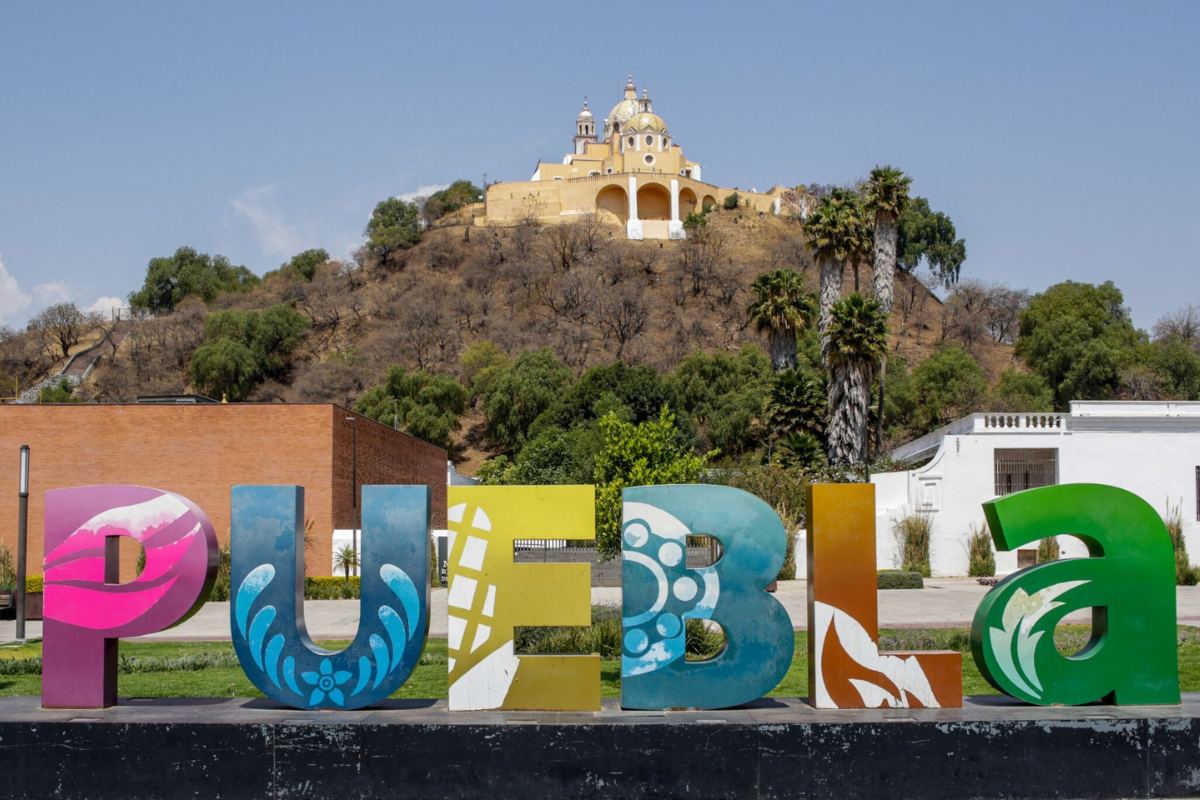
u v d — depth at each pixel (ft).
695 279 378.53
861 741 28.43
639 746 28.25
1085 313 308.81
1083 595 30.68
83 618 30.71
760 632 30.12
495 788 28.22
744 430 228.43
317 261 451.94
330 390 306.96
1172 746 28.84
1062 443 123.75
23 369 357.61
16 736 28.84
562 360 306.96
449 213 465.47
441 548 117.08
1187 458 123.54
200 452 118.83
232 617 30.58
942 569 123.34
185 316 371.56
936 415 249.34
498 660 30.01
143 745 28.68
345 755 28.40
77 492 30.99
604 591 97.04
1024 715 29.09
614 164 444.96
